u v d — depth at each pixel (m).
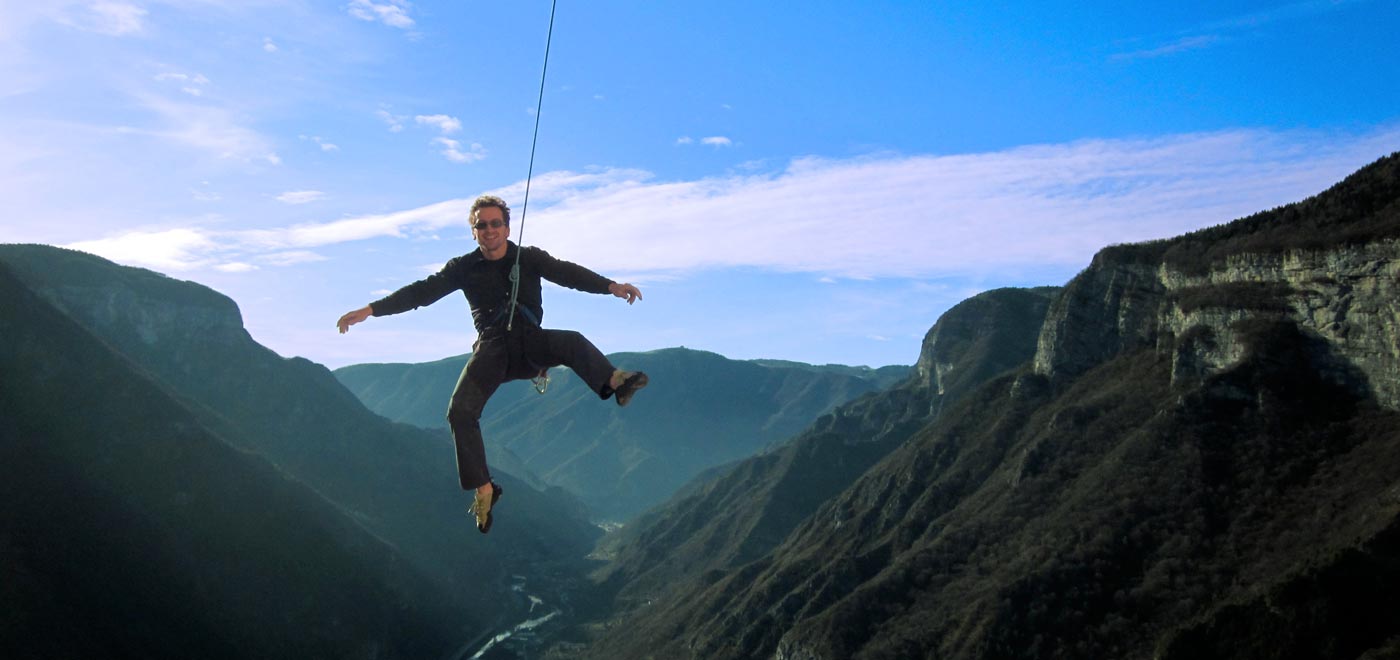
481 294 8.54
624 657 126.25
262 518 121.44
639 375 8.03
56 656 82.06
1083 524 77.12
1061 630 67.69
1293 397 78.56
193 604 102.56
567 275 8.54
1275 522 68.50
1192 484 75.38
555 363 8.41
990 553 83.44
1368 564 50.94
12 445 100.50
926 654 72.50
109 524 101.88
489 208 8.48
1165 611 65.31
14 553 89.25
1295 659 48.69
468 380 8.25
